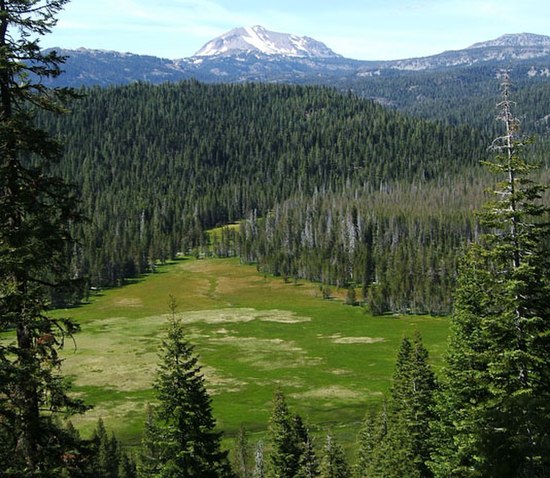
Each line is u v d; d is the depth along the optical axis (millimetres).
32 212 16203
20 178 16234
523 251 21016
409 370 35938
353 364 103500
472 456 22094
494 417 18125
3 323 15148
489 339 21797
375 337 126000
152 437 25094
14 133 15594
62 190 16906
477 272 22422
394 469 35062
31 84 16266
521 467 16812
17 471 14641
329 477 41344
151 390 87562
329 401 82125
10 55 15180
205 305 163750
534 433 16906
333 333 130625
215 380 93875
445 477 26078
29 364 14977
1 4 15414
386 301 158000
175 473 24359
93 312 152750
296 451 39969
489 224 21406
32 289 15961
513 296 20828
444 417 27859
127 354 109688
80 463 16203
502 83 21016
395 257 173625
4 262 14844
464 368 26188
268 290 183500
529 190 20859
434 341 119062
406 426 34125
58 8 15984
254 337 126438
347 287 184375
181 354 25375
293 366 102500
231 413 77875
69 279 17188
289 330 133750
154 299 171125
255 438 67875
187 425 24750
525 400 17703
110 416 76250
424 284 155375
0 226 15711
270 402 82250
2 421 15141
